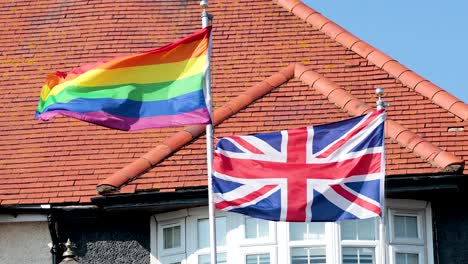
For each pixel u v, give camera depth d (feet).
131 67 91.81
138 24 116.57
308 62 109.91
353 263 98.68
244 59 110.83
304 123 103.45
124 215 102.37
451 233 99.86
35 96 111.75
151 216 102.32
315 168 90.74
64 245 101.86
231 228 99.71
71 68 113.60
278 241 98.89
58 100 91.71
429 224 100.01
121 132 106.83
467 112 103.60
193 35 91.45
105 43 115.24
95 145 106.22
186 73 91.35
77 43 115.75
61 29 117.39
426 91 105.81
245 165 90.84
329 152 90.94
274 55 111.04
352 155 90.74
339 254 98.53
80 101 91.45
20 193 102.73
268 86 106.52
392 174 98.63
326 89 105.60
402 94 106.01
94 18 117.70
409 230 99.86
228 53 111.55
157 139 105.81
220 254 99.66
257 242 98.99
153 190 100.07
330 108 104.37
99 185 100.48
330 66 109.29
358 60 109.40
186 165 101.60
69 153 105.91
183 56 91.61
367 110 103.09
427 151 99.50
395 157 99.81
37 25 118.21
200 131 103.91
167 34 115.55
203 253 99.96
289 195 90.43
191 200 99.76
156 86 91.45
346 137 90.99
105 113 91.20
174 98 91.09
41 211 101.76
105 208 100.73
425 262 99.50
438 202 100.22
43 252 101.91
